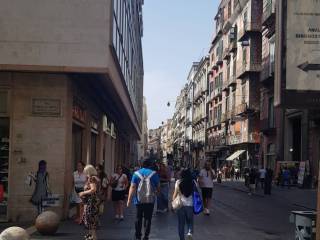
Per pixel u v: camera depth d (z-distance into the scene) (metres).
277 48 12.98
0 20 16.47
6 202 16.61
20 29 16.45
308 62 12.69
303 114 39.19
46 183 15.66
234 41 63.47
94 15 16.62
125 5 25.08
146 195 12.64
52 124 16.83
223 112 72.50
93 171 12.25
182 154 126.56
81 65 16.48
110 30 16.69
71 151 17.62
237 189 41.19
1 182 16.73
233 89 65.25
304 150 38.97
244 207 24.38
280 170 41.00
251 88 56.28
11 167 16.69
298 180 38.72
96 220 12.15
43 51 16.45
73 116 18.14
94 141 25.11
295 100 12.65
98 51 16.55
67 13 16.58
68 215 17.05
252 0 55.38
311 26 12.70
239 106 59.81
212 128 83.50
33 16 16.52
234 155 62.25
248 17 56.53
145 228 13.11
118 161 41.31
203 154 92.50
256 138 55.28
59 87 16.89
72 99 17.55
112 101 24.69
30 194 16.64
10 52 16.38
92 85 19.70
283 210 23.27
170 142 184.50
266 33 47.62
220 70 76.06
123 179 17.70
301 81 12.66
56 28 16.53
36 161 16.73
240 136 60.88
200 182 19.67
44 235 13.29
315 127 36.69
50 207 16.61
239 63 61.19
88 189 12.15
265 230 15.61
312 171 37.66
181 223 12.23
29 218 16.59
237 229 15.62
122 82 23.53
